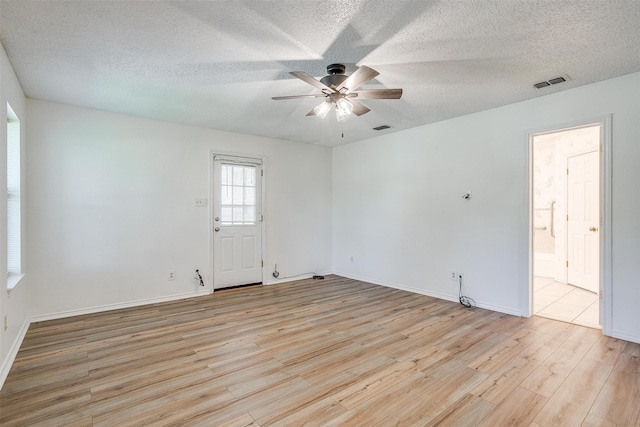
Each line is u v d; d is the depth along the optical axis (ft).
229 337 9.92
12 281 8.82
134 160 13.24
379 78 9.64
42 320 11.30
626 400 6.58
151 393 6.86
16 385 7.13
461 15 6.59
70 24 6.83
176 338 9.82
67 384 7.19
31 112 11.17
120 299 12.88
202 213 14.98
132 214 13.17
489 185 12.59
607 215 9.82
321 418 6.05
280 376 7.59
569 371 7.75
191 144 14.70
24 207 10.54
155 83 9.94
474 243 13.07
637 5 6.25
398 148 16.06
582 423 5.90
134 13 6.48
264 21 6.79
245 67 8.89
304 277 18.65
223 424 5.88
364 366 8.06
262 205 17.01
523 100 11.53
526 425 5.85
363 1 6.14
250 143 16.56
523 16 6.63
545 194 19.17
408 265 15.64
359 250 18.22
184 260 14.47
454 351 8.89
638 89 9.25
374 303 13.57
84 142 12.16
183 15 6.56
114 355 8.64
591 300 13.75
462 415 6.13
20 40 7.41
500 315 11.91
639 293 9.30
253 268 16.71
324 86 8.23
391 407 6.39
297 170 18.42
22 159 10.27
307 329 10.59
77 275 12.00
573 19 6.72
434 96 11.14
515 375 7.59
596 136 15.56
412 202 15.42
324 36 7.36
